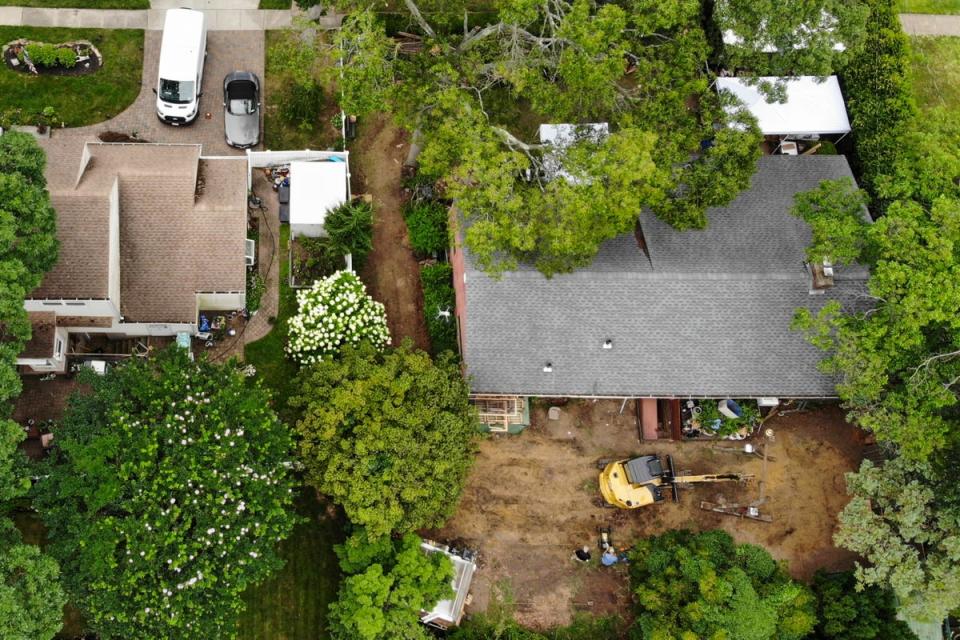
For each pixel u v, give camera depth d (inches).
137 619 1056.8
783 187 1453.0
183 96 1472.7
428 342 1459.2
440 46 1317.7
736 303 1334.9
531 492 1439.5
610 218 1210.6
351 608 1191.6
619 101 1325.0
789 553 1453.0
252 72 1557.6
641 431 1470.2
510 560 1407.5
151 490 1045.2
